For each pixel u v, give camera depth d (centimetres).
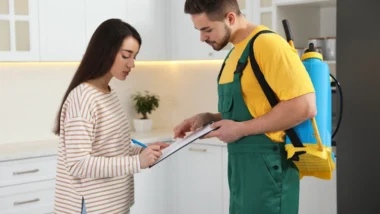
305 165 214
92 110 213
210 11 209
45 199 371
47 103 426
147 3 445
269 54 201
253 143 215
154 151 217
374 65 295
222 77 225
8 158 351
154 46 452
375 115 297
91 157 211
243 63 211
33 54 382
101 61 219
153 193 434
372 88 297
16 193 356
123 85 472
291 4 382
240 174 220
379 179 298
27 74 414
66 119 213
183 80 495
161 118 502
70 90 221
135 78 480
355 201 309
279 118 200
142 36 443
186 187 436
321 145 204
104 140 219
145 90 488
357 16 300
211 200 418
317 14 416
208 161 417
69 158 212
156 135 443
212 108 472
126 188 226
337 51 309
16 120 410
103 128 218
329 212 354
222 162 407
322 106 209
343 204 314
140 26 441
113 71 223
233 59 219
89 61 220
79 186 216
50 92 427
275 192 214
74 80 221
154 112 496
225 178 405
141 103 466
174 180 445
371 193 302
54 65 428
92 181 215
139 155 217
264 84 205
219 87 226
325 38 376
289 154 207
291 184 218
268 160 213
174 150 216
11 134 407
